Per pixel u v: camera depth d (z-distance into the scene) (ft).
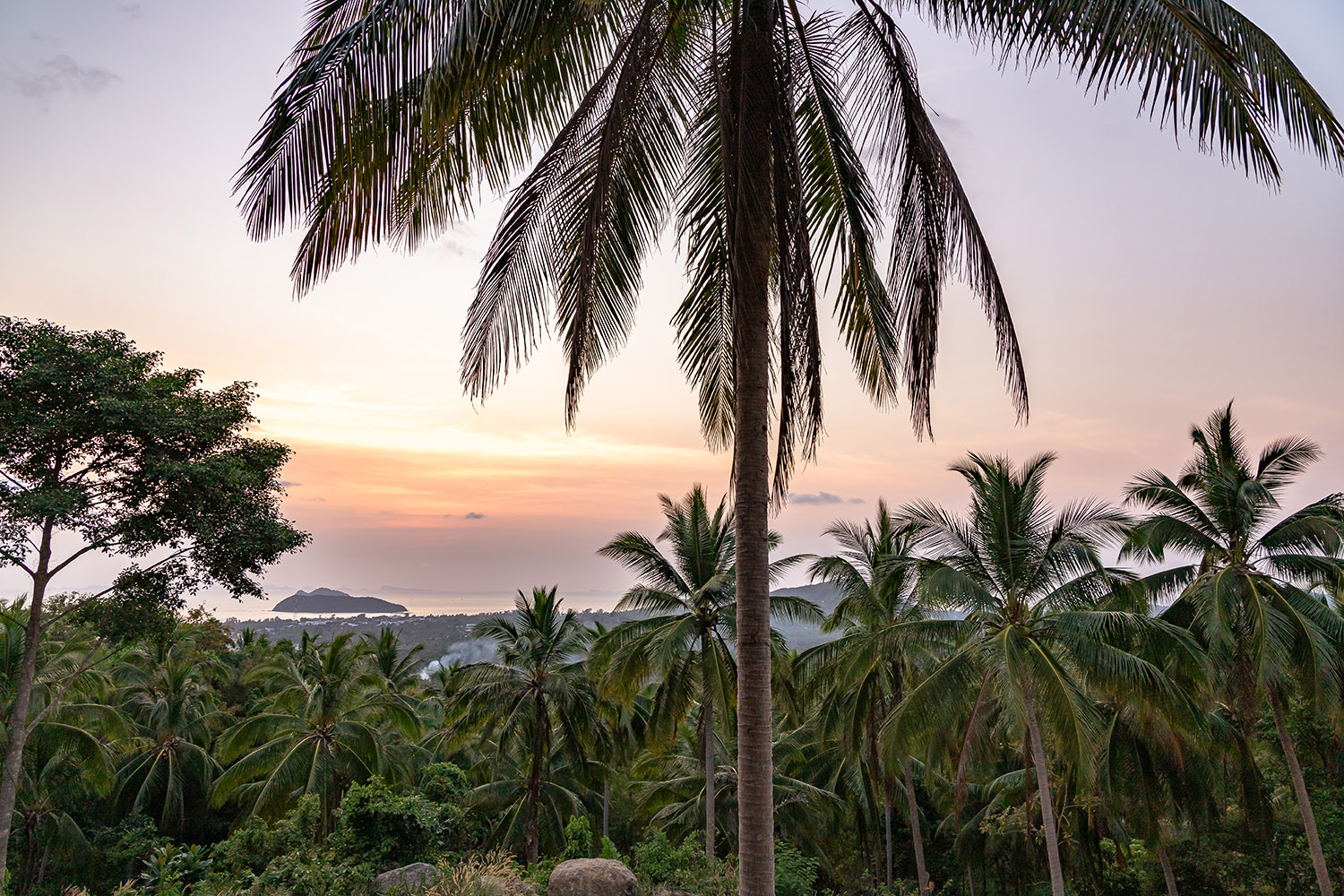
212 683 136.46
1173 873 80.79
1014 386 19.93
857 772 89.56
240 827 95.76
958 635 59.36
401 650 156.15
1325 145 15.49
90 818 99.14
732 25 19.77
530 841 81.30
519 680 84.12
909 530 60.64
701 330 25.11
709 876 54.34
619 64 20.76
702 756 95.81
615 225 22.25
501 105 21.03
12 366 53.98
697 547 74.90
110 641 59.62
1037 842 83.20
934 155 19.81
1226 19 15.90
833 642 78.69
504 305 21.47
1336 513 58.44
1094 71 16.89
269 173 16.39
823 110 22.59
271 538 60.18
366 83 16.39
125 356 58.13
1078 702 51.34
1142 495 65.77
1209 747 61.93
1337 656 55.16
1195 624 62.85
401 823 52.75
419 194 20.02
